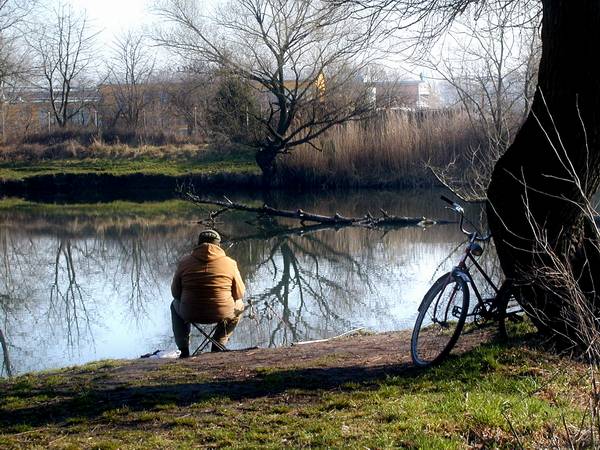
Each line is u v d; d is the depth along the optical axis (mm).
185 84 42094
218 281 9453
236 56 29359
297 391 6121
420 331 6836
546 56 6309
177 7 29094
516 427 4832
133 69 46312
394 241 21750
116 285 17000
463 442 4691
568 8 6086
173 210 29656
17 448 5117
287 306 14406
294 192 32656
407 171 30766
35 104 49250
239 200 30953
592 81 6094
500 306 6785
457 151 29500
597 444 4262
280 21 26062
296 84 30109
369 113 31094
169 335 12555
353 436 4906
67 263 19703
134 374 7301
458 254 19156
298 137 32594
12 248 22031
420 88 32531
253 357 7926
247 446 4840
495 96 14406
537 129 6434
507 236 6609
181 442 5066
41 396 6527
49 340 12469
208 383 6621
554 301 6234
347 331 12188
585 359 5992
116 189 35750
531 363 6211
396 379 6215
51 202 33188
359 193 31344
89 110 47656
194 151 39250
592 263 6531
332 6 8164
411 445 4633
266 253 20594
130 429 5445
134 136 42125
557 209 6395
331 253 20266
